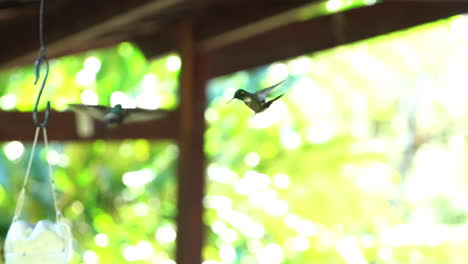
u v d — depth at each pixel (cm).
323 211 1085
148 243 1093
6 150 1049
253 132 1145
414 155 1239
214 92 1171
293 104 1163
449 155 1241
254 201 1092
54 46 607
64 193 1078
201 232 643
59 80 1115
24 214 1027
